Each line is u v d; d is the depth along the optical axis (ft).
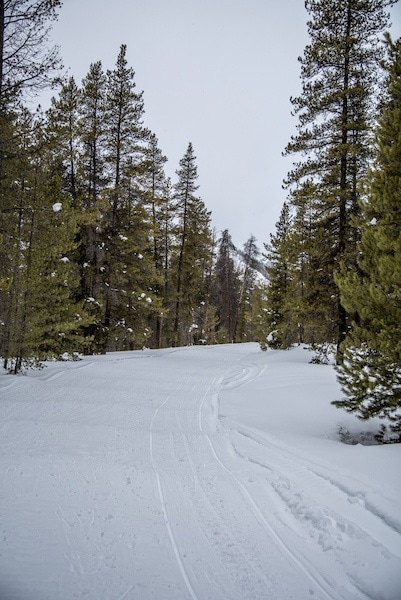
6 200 40.37
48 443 21.17
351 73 49.39
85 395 34.42
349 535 12.82
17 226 41.47
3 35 30.91
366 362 23.70
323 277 51.47
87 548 11.66
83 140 67.82
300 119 51.80
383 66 25.31
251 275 171.94
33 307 43.75
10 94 32.48
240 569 11.04
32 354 43.47
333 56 49.01
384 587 10.23
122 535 12.53
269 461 20.04
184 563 11.21
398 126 23.31
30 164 41.24
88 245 67.97
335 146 49.57
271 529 13.41
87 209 62.44
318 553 11.99
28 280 41.16
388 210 23.15
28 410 28.22
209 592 9.97
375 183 23.50
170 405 32.68
